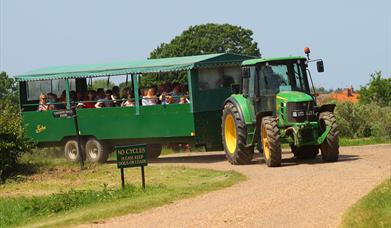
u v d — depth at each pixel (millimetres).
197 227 19406
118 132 40531
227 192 24922
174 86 39219
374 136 50312
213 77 38406
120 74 39844
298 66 34000
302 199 22109
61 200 25891
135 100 39688
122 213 22594
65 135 42375
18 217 24875
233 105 35219
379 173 26406
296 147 34125
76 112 41688
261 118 33281
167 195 25062
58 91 43219
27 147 39656
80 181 33938
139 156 27500
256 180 27406
